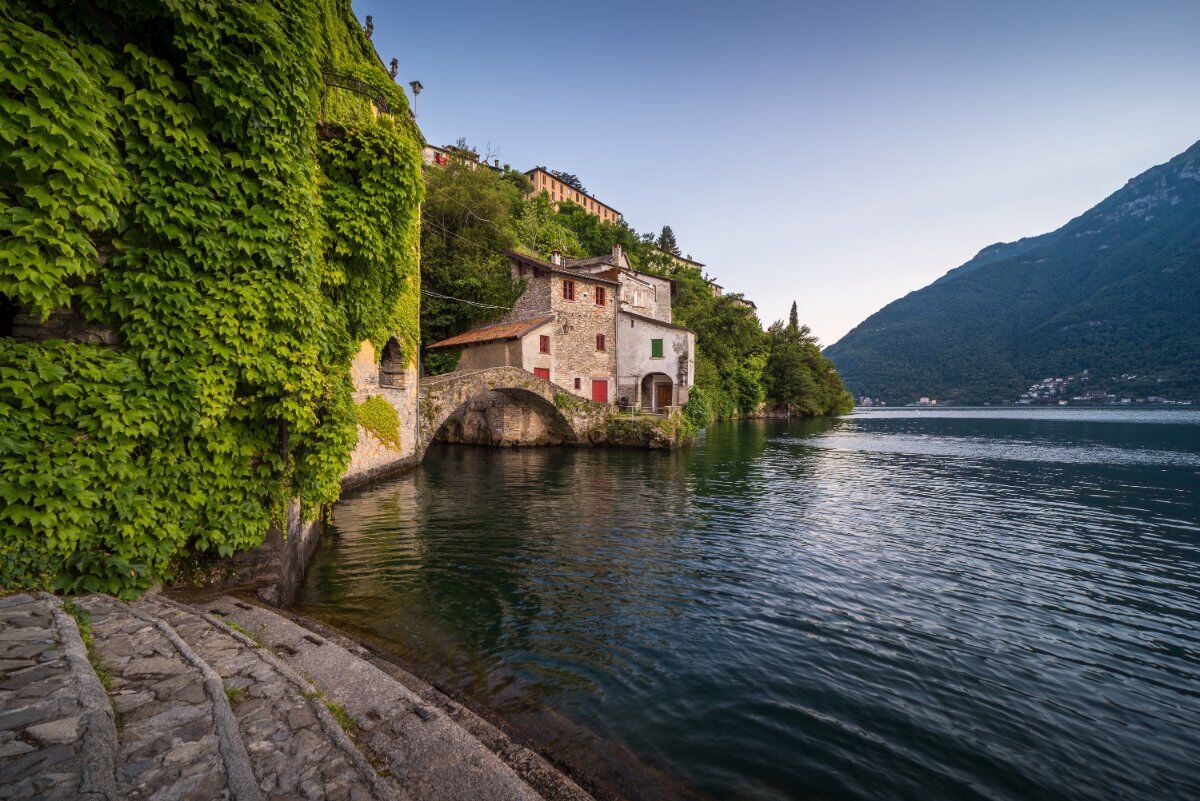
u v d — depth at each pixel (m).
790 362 68.00
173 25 4.59
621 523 12.03
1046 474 20.97
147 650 3.34
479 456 25.05
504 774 2.72
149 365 4.64
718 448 29.89
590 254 59.72
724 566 9.05
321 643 4.23
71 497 4.13
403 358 18.77
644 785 3.78
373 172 7.52
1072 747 4.48
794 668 5.66
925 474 20.86
